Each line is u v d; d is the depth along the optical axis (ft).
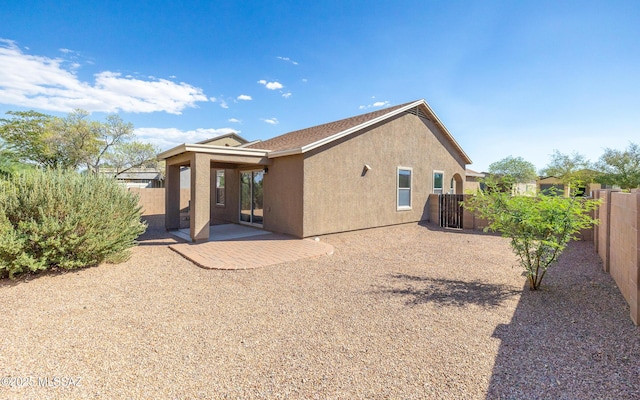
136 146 106.93
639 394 8.81
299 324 14.01
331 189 37.73
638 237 13.05
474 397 8.87
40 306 16.02
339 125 47.85
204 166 33.81
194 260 25.48
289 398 8.95
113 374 10.13
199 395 9.09
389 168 44.75
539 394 8.94
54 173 23.76
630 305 14.02
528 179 117.70
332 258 27.48
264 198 41.16
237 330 13.42
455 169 57.62
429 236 39.88
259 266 24.04
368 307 15.99
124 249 25.16
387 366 10.54
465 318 14.47
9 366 10.53
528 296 17.33
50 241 19.88
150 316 14.89
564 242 17.81
